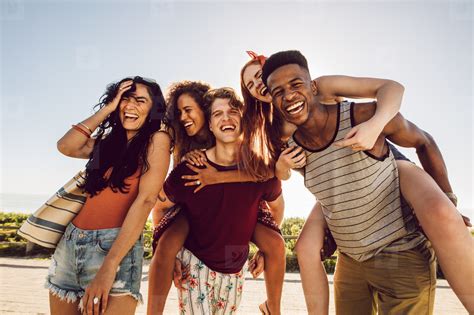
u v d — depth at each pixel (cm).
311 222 194
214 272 192
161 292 191
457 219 153
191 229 198
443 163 186
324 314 175
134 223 169
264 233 211
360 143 146
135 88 183
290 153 178
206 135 218
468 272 149
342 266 197
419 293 171
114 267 164
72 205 183
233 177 192
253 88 207
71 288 176
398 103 155
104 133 191
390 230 173
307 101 163
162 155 178
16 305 332
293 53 168
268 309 216
